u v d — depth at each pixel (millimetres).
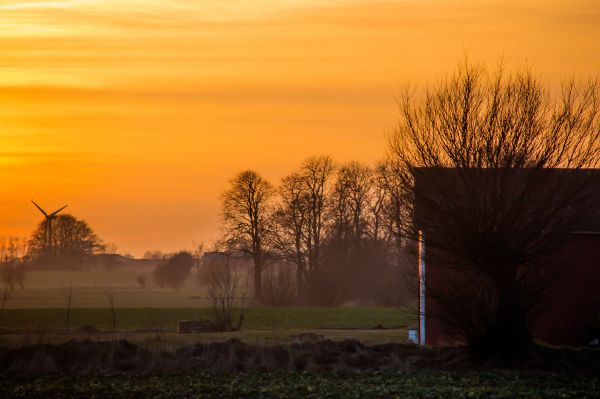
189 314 169625
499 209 77000
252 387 66062
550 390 64500
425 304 89812
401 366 77438
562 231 79188
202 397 61875
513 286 78438
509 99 78688
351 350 84438
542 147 77812
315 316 157375
